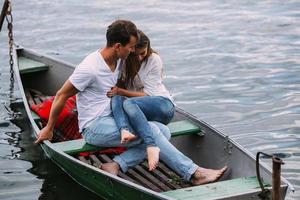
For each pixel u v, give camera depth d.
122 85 16.92
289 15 33.66
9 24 24.75
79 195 16.67
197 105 23.06
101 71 15.74
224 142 16.48
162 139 15.55
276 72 26.08
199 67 26.98
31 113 19.02
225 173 16.14
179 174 15.88
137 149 15.94
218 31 31.69
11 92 24.58
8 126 21.69
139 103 16.06
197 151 17.39
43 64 23.86
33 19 34.47
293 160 18.80
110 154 17.61
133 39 15.52
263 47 29.19
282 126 21.16
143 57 16.62
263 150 19.50
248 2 36.53
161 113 16.25
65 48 30.02
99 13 35.31
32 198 16.89
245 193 14.02
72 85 15.73
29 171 18.38
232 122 21.58
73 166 16.42
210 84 25.06
